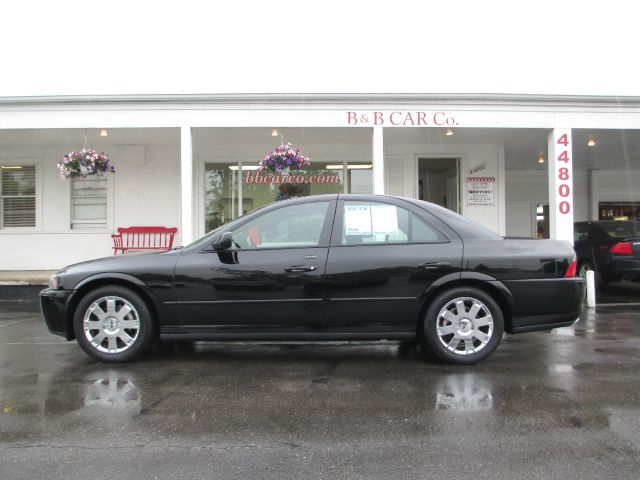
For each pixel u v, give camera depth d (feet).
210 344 19.52
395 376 15.16
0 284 32.27
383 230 16.19
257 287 15.79
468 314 15.87
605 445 10.37
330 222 16.31
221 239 15.64
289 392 13.80
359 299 15.72
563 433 10.97
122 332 16.40
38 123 30.35
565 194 31.27
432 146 40.83
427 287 15.65
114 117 30.40
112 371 15.88
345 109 30.68
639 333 21.22
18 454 10.13
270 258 15.90
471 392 13.66
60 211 39.58
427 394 13.53
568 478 9.07
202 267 15.97
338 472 9.37
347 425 11.53
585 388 13.92
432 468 9.48
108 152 39.47
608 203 53.83
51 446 10.50
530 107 31.12
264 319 15.89
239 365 16.56
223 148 40.11
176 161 39.75
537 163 49.75
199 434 11.08
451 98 30.68
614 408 12.41
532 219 54.44
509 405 12.67
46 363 17.02
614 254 31.01
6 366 16.66
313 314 15.83
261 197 40.40
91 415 12.19
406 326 15.94
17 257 39.40
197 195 40.04
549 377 14.92
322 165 40.40
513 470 9.37
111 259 16.63
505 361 16.71
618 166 51.44
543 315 15.94
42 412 12.41
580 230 34.73
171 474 9.31
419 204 16.60
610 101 31.17
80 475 9.27
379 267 15.69
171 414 12.25
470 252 15.80
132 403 13.01
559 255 16.07
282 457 9.98
